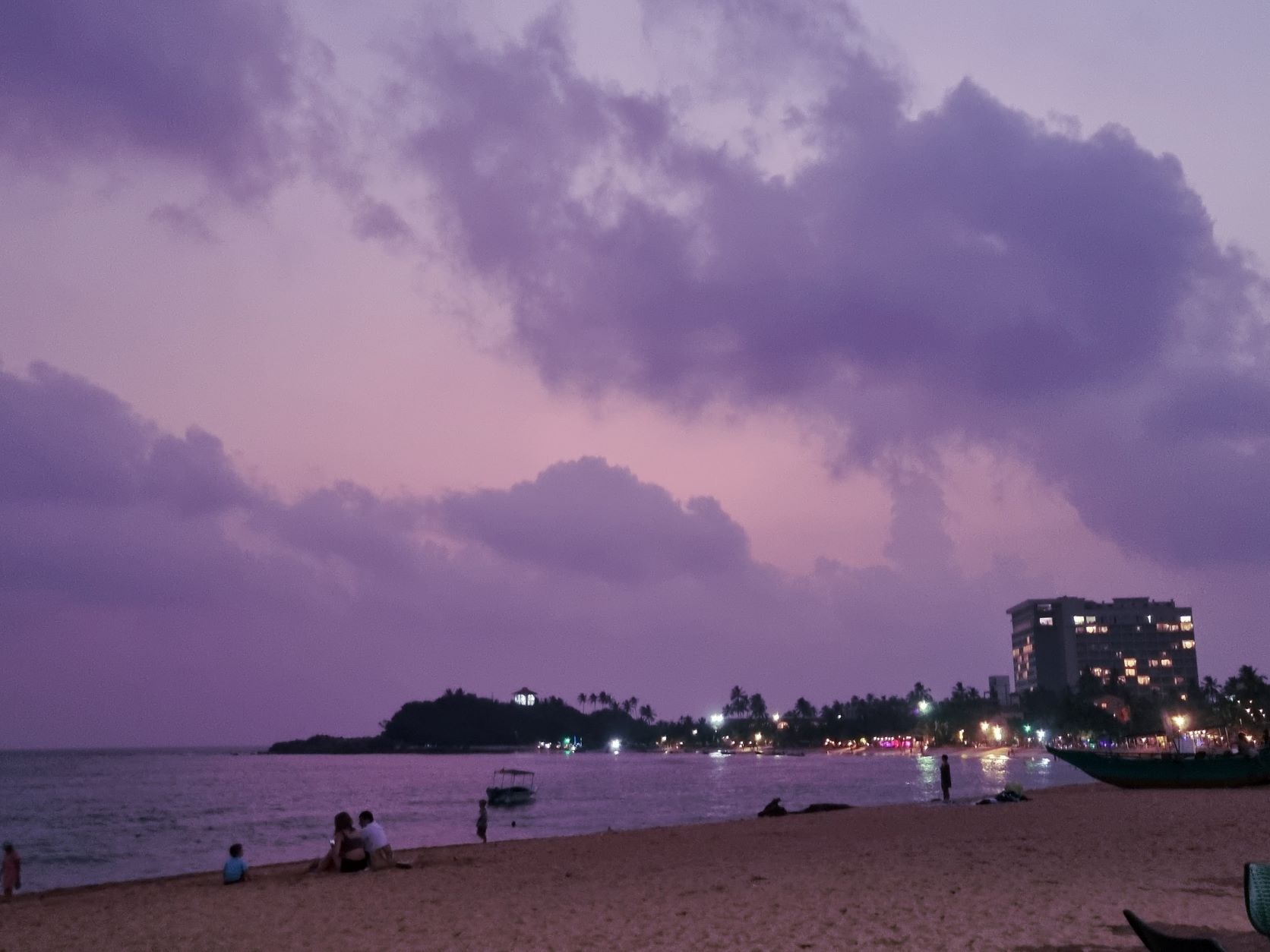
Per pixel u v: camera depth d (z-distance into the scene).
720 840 30.95
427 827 57.25
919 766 169.38
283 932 15.42
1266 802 34.25
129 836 58.25
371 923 15.93
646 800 83.81
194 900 20.17
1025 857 20.58
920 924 13.24
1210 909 13.81
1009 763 166.75
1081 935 12.19
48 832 62.09
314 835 57.59
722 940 12.88
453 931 14.77
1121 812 31.75
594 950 12.69
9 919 18.55
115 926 17.00
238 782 153.25
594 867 23.75
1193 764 44.62
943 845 24.14
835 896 16.19
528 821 61.06
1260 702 172.50
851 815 39.97
